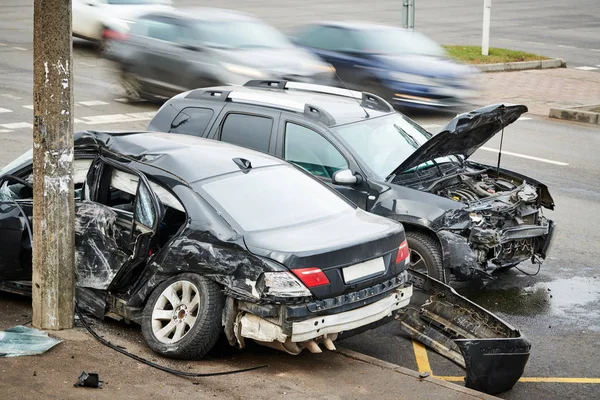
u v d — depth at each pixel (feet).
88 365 28.40
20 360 28.25
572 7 180.96
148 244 29.81
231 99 42.80
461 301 33.53
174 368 28.99
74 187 33.04
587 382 31.37
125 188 32.22
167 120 43.83
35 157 30.19
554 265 44.57
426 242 37.88
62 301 31.24
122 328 32.60
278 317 28.19
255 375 29.04
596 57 124.57
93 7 106.93
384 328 35.83
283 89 46.52
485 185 41.86
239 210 30.48
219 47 77.05
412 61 78.43
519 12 172.76
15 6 165.07
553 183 59.82
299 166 36.94
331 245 29.01
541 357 33.63
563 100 92.89
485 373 29.22
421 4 184.55
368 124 41.45
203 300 29.09
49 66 29.25
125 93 81.76
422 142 42.19
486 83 101.60
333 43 81.97
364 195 38.45
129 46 79.77
